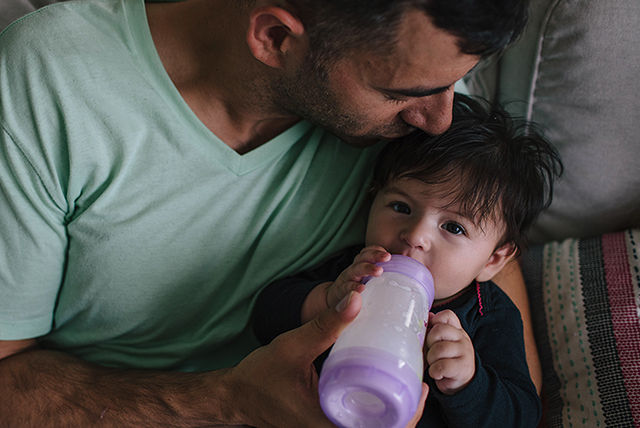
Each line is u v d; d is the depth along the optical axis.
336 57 0.73
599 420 1.00
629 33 1.05
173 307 1.03
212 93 0.90
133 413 0.93
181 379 0.94
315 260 1.06
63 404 0.94
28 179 0.88
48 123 0.86
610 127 1.13
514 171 1.00
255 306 1.06
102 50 0.87
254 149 0.95
